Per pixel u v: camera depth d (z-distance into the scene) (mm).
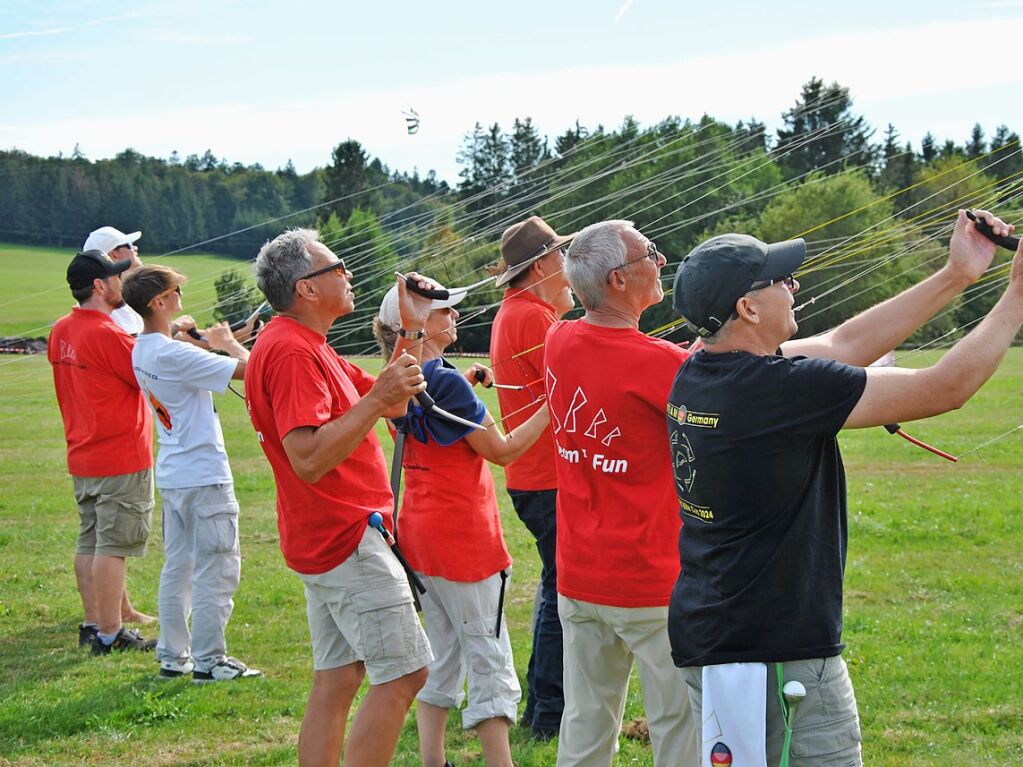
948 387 2582
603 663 3654
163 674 5934
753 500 2740
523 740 4918
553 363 3607
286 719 5277
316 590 4008
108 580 6441
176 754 4867
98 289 6391
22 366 23562
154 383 5734
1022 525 9227
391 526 4027
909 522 9461
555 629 4953
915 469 12383
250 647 6484
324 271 3943
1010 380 19422
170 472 5816
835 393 2664
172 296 5816
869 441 14555
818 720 2729
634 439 3414
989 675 5531
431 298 3990
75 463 6457
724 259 2857
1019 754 4578
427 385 4277
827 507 2783
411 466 4402
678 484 2967
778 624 2730
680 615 2914
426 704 4535
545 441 4855
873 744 4738
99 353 6238
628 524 3463
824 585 2758
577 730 3691
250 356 3994
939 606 6934
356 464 3943
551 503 4879
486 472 4453
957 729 4883
